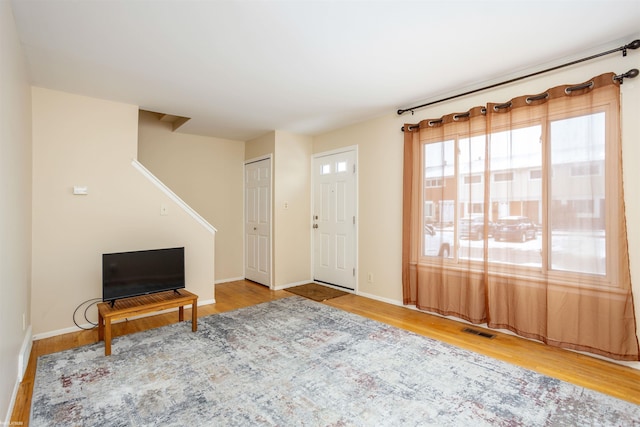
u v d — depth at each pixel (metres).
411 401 1.91
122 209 3.37
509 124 2.85
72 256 3.07
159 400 1.91
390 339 2.82
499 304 2.96
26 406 1.87
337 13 1.92
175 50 2.35
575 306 2.49
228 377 2.18
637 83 2.24
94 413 1.79
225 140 5.26
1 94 1.61
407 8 1.88
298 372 2.24
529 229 2.74
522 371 2.26
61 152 3.04
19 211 2.19
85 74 2.72
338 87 3.11
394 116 3.89
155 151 4.59
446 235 3.33
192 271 3.84
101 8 1.84
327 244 4.84
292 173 4.86
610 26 2.08
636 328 2.26
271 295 4.35
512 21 2.02
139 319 3.38
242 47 2.32
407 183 3.66
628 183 2.28
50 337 2.92
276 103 3.54
